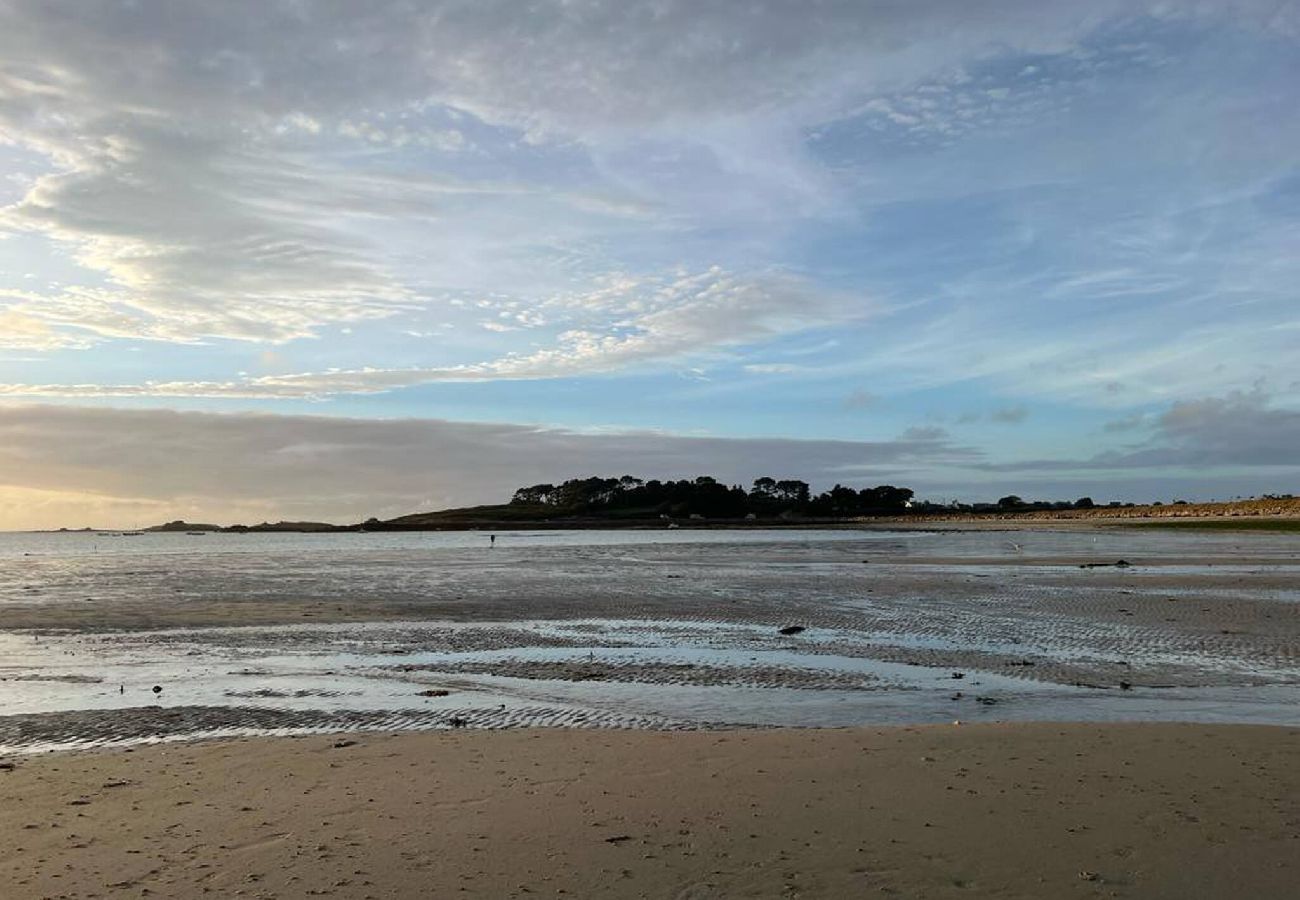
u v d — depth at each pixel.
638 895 6.30
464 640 21.83
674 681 16.53
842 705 14.48
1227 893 6.26
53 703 14.84
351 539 146.25
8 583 41.00
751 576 42.47
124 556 77.31
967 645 20.66
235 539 172.38
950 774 9.27
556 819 7.97
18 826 8.01
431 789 9.05
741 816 7.98
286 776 9.71
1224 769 9.38
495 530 176.38
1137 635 21.94
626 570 47.97
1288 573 40.78
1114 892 6.30
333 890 6.43
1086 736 11.00
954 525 160.75
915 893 6.30
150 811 8.45
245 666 18.34
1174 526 112.81
